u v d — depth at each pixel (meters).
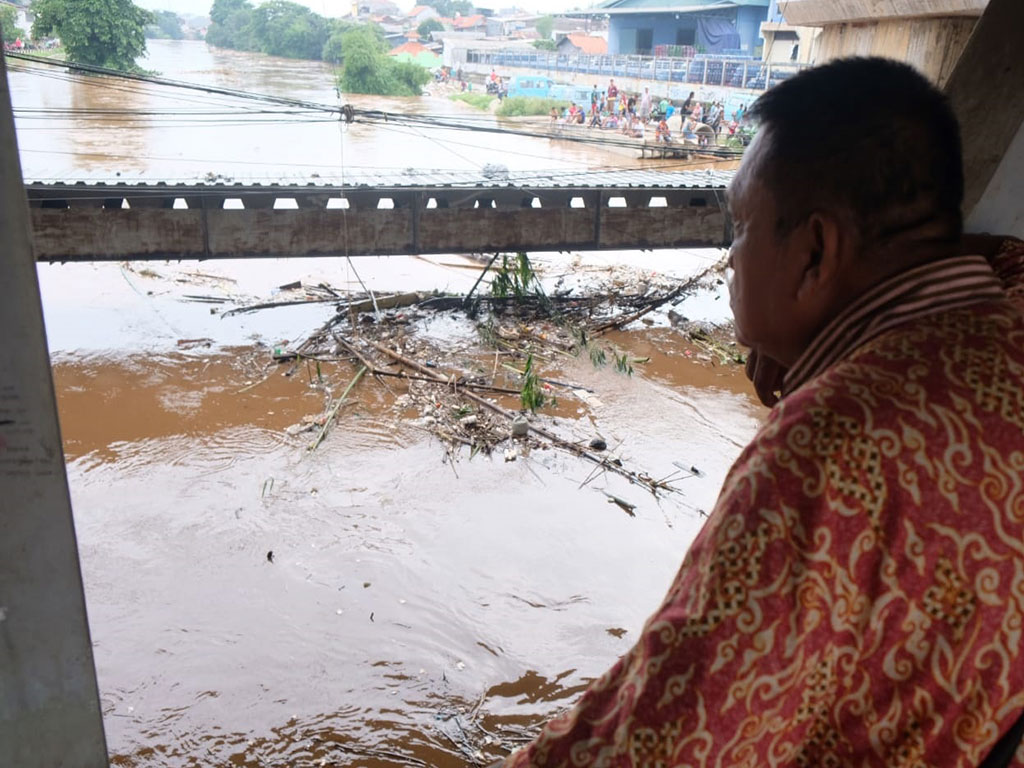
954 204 0.89
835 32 9.32
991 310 0.88
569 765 0.81
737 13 29.94
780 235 0.92
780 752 0.82
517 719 5.08
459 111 34.22
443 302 12.25
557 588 6.27
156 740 4.83
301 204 11.10
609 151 26.16
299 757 4.75
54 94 30.64
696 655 0.77
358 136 26.69
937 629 0.79
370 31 44.00
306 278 13.41
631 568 6.55
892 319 0.88
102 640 5.59
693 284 13.48
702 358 10.72
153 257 10.67
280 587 6.18
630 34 35.12
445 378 9.68
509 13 98.69
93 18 31.88
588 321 11.81
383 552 6.61
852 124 0.85
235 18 59.06
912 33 8.17
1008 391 0.81
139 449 8.09
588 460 8.09
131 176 11.57
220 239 10.74
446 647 5.64
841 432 0.79
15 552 1.33
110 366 9.88
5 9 36.91
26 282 1.19
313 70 43.06
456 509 7.21
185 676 5.31
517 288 12.18
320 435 8.34
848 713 0.82
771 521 0.78
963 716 0.80
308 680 5.32
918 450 0.78
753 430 8.87
